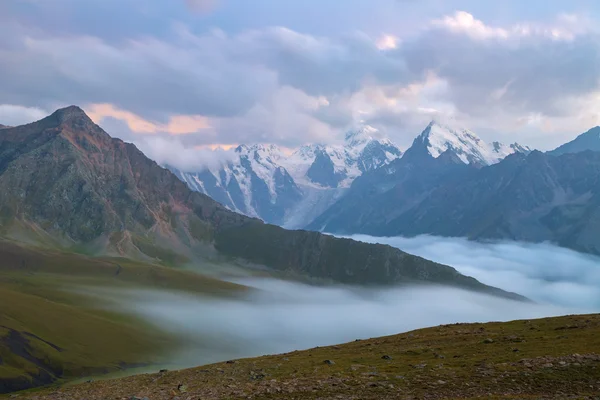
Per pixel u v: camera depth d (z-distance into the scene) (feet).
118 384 200.44
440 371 171.73
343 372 183.62
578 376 152.25
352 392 155.33
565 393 141.49
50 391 199.82
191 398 161.07
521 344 203.31
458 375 165.07
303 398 152.87
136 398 164.35
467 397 143.64
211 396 162.20
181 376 205.57
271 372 197.88
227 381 186.29
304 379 176.65
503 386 150.82
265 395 158.92
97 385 203.00
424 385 157.38
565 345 190.19
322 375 181.37
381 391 154.51
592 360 163.02
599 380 147.84
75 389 197.16
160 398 164.96
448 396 146.20
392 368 184.55
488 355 190.70
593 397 134.21
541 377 154.92
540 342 202.39
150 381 201.36
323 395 154.30
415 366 183.21
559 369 159.22
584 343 189.88
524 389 147.23
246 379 187.73
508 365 169.48
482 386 152.25
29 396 188.65
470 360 185.06
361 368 189.98
